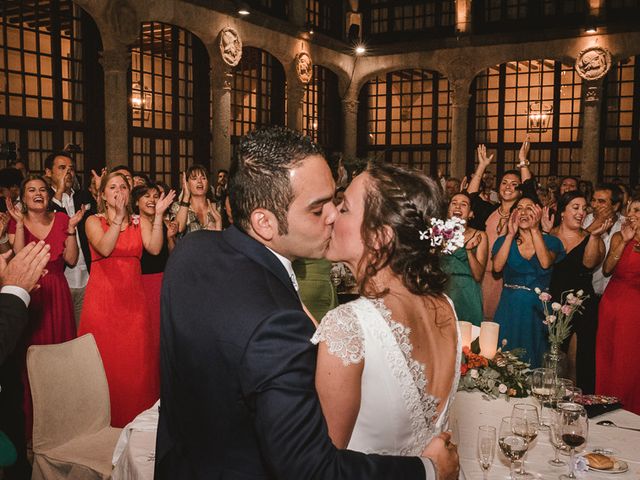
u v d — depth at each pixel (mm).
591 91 14039
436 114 16609
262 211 1229
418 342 1373
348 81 16562
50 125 10023
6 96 9320
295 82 14633
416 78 16844
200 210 5672
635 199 3973
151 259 4695
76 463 2742
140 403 4078
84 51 10547
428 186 1468
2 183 5879
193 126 13055
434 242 1409
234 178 1257
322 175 1231
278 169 1204
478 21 15523
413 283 1400
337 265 5129
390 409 1302
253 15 13172
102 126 10875
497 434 2219
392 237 1400
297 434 1047
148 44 12078
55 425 2895
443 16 15914
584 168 14289
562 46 14367
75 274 5289
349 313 1310
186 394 1179
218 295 1162
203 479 1160
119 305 4016
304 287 3494
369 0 16656
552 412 2168
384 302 1357
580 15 14445
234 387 1110
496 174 16094
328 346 1266
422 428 1360
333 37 16328
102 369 3131
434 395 1400
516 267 4199
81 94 10594
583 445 1896
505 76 15766
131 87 11438
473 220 6023
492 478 1898
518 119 15836
